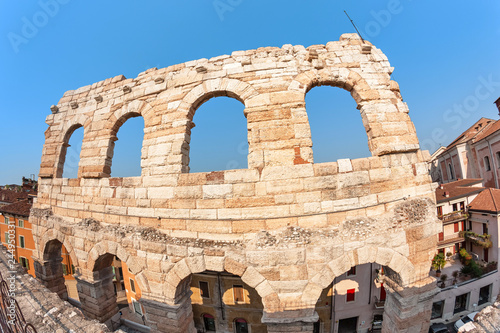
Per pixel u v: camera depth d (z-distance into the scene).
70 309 7.44
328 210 9.68
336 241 9.27
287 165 9.95
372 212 9.98
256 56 11.40
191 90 11.59
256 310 20.16
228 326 20.94
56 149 15.80
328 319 20.95
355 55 11.52
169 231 10.77
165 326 10.40
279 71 10.98
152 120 12.02
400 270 9.66
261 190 9.84
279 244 9.23
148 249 10.68
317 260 9.12
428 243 10.07
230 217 9.95
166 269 10.30
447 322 22.73
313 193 9.71
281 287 9.16
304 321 8.88
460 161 39.03
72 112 15.35
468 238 26.50
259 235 9.49
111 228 11.97
